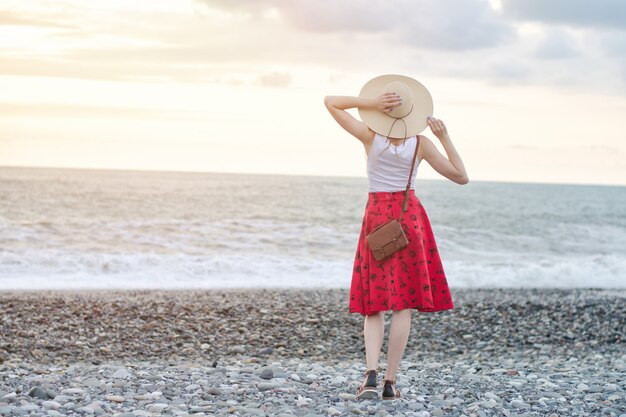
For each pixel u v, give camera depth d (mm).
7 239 20656
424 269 5117
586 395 5961
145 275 16484
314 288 15164
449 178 5180
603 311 12086
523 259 22234
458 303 12688
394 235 5023
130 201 31859
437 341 9727
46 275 16031
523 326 10820
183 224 24953
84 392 5457
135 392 5582
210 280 16203
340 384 6168
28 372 6742
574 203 40688
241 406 5047
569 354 9156
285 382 6059
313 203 34500
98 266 17125
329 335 9789
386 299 5109
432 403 5379
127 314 10633
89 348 8617
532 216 34188
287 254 20562
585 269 18578
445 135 5105
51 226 23172
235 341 9266
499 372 7336
